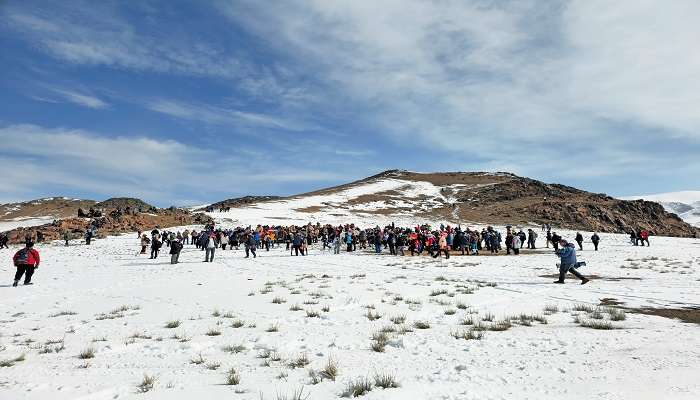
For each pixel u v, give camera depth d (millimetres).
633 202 106875
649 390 4984
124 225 61062
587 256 31438
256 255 33688
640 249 38531
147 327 9938
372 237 40844
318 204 107750
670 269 21672
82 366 6980
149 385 5816
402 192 129125
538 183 132875
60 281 19594
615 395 4879
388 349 7621
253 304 12539
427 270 22219
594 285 15844
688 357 6348
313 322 10039
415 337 8461
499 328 9023
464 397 5066
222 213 83188
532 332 8656
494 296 13430
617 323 9336
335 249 35125
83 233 56500
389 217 91500
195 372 6465
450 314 10812
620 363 6188
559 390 5180
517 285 16031
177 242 27594
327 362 6836
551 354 6902
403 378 5918
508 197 116375
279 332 9062
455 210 102375
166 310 12008
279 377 6102
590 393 5004
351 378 5988
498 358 6805
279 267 24312
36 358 7582
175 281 18609
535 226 81875
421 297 13406
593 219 91938
